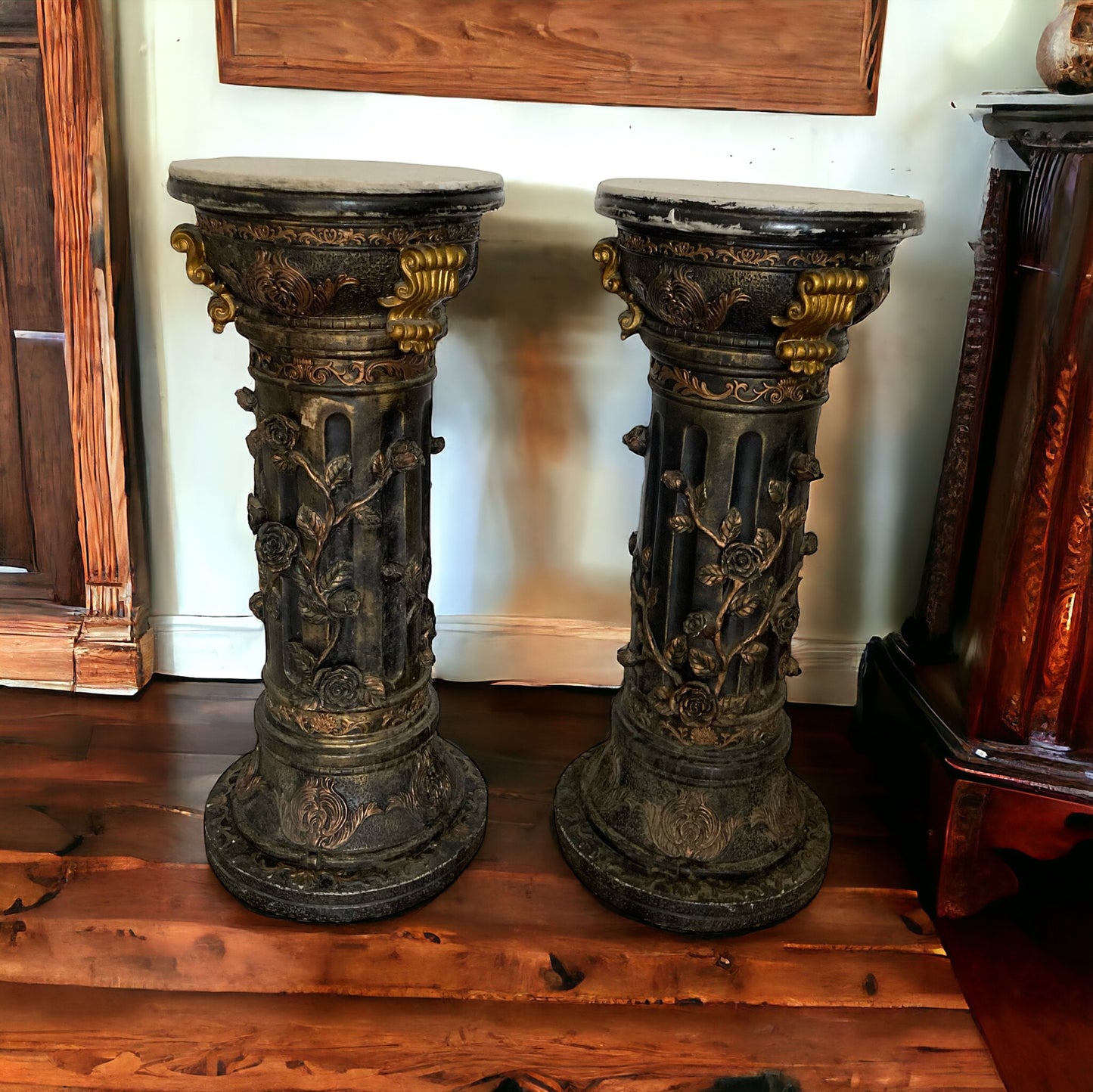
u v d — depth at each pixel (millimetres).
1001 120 1518
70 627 2062
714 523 1447
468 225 1359
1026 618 1509
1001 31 1757
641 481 2039
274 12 1742
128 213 1869
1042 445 1445
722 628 1510
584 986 1456
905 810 1754
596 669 2186
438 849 1604
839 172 1840
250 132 1821
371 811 1565
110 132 1778
